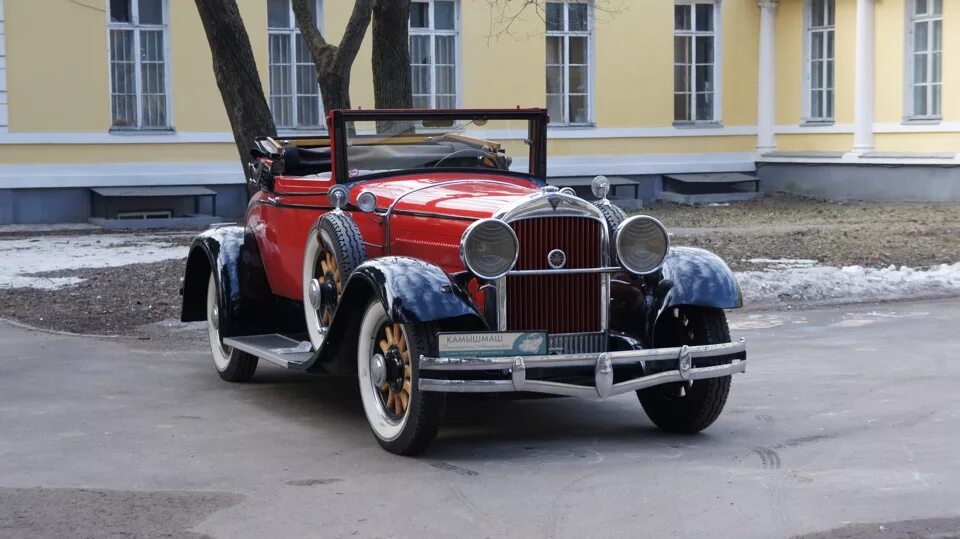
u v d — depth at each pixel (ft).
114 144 72.38
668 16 87.66
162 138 73.56
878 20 81.35
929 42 78.59
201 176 74.64
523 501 17.97
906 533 16.02
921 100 79.61
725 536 16.08
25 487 19.01
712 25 89.76
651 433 22.79
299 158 27.30
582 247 21.52
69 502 18.13
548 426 23.62
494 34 82.64
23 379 28.76
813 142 87.40
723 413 24.23
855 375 27.78
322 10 77.05
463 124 26.04
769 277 43.06
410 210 22.95
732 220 70.90
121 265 51.11
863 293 41.32
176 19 73.82
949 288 41.96
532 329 21.30
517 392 20.95
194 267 29.91
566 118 85.46
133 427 23.53
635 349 21.33
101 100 71.97
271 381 28.99
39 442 22.17
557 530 16.52
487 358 20.01
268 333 28.35
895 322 35.68
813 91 87.71
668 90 88.17
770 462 20.03
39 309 40.19
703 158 89.40
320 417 24.62
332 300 24.12
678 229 64.80
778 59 89.76
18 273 48.80
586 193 85.61
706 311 22.15
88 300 41.75
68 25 70.90
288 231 26.66
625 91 86.74
